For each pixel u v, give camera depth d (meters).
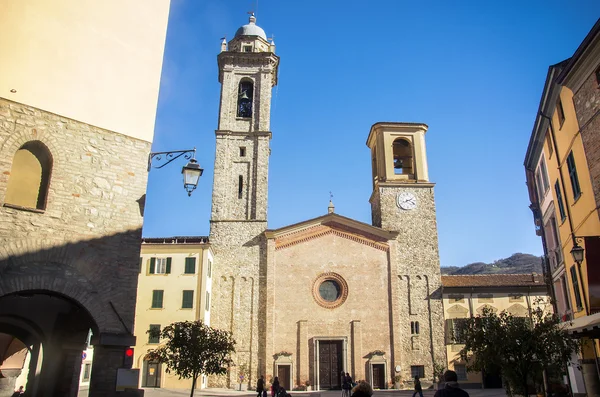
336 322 45.59
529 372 16.97
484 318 18.06
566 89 22.52
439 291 47.94
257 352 44.06
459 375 45.97
